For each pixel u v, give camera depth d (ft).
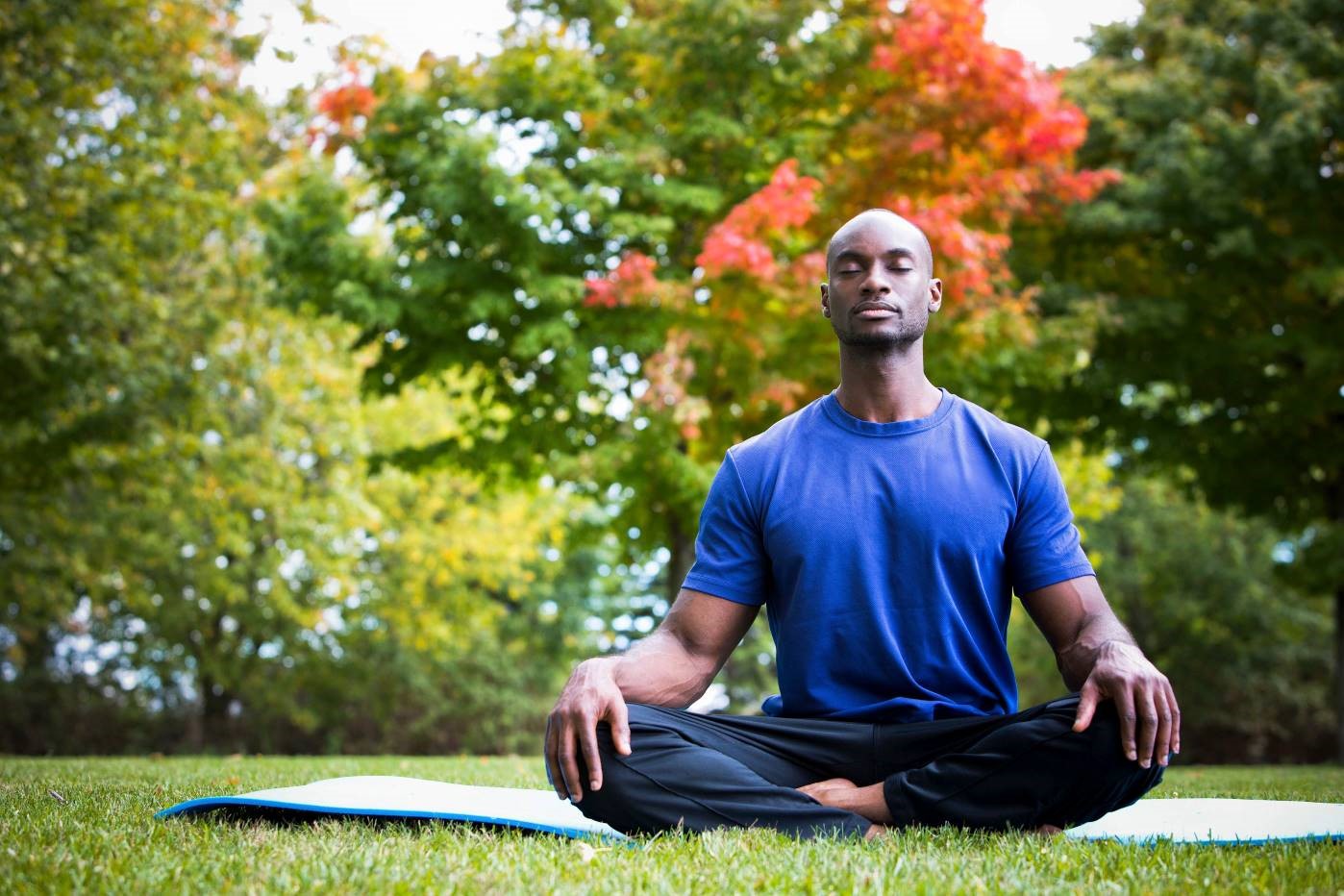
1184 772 28.53
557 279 31.65
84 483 52.44
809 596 10.14
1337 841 9.37
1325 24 40.52
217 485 57.06
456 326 33.47
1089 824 10.32
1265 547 74.23
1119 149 41.50
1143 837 9.46
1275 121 39.01
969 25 30.94
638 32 33.65
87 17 37.73
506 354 33.76
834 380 32.48
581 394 34.73
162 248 41.75
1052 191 34.76
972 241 29.91
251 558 65.62
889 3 33.68
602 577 86.43
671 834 9.00
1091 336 35.76
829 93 34.12
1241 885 7.03
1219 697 75.72
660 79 33.78
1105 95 42.06
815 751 9.80
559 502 69.51
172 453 48.62
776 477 10.41
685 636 10.25
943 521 10.01
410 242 33.99
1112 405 42.52
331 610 70.08
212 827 9.30
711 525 10.53
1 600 58.23
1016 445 10.32
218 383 50.93
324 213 34.14
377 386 35.17
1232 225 39.40
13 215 37.37
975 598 10.10
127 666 73.77
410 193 33.19
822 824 9.15
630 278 30.53
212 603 67.82
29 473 42.57
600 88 33.01
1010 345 33.37
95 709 73.72
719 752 9.60
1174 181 38.96
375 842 8.56
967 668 10.14
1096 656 9.42
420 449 36.68
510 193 30.48
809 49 32.32
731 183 34.37
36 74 37.52
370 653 75.82
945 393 10.63
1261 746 78.69
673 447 32.71
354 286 32.04
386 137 33.81
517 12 35.60
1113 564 75.66
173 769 19.90
